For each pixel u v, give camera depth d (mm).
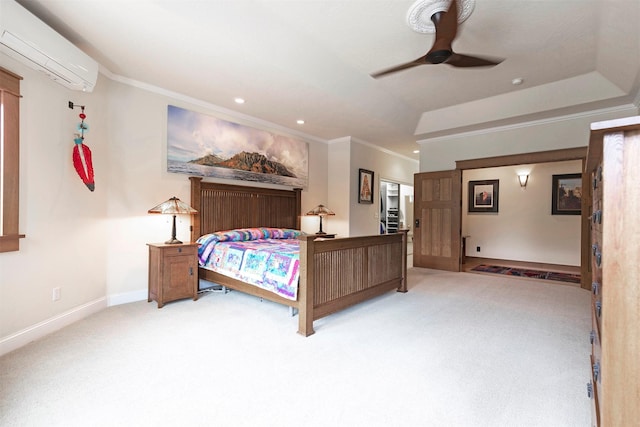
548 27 2723
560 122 4445
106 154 3242
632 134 857
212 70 3207
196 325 2814
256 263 3162
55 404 1655
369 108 4387
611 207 884
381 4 2445
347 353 2297
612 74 3373
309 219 5750
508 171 6492
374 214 6531
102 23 2422
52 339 2473
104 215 3240
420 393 1804
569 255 5770
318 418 1581
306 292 2619
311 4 2443
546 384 1903
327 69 3439
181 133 3893
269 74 3283
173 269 3412
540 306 3477
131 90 3447
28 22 2113
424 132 5402
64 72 2480
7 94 2240
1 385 1821
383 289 3695
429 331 2732
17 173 2322
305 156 5641
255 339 2527
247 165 4668
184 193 3957
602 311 910
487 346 2432
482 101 4496
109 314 3076
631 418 870
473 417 1600
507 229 6488
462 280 4855
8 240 2254
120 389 1802
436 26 2227
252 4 2404
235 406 1666
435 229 5777
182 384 1863
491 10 2508
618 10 2307
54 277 2656
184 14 2344
